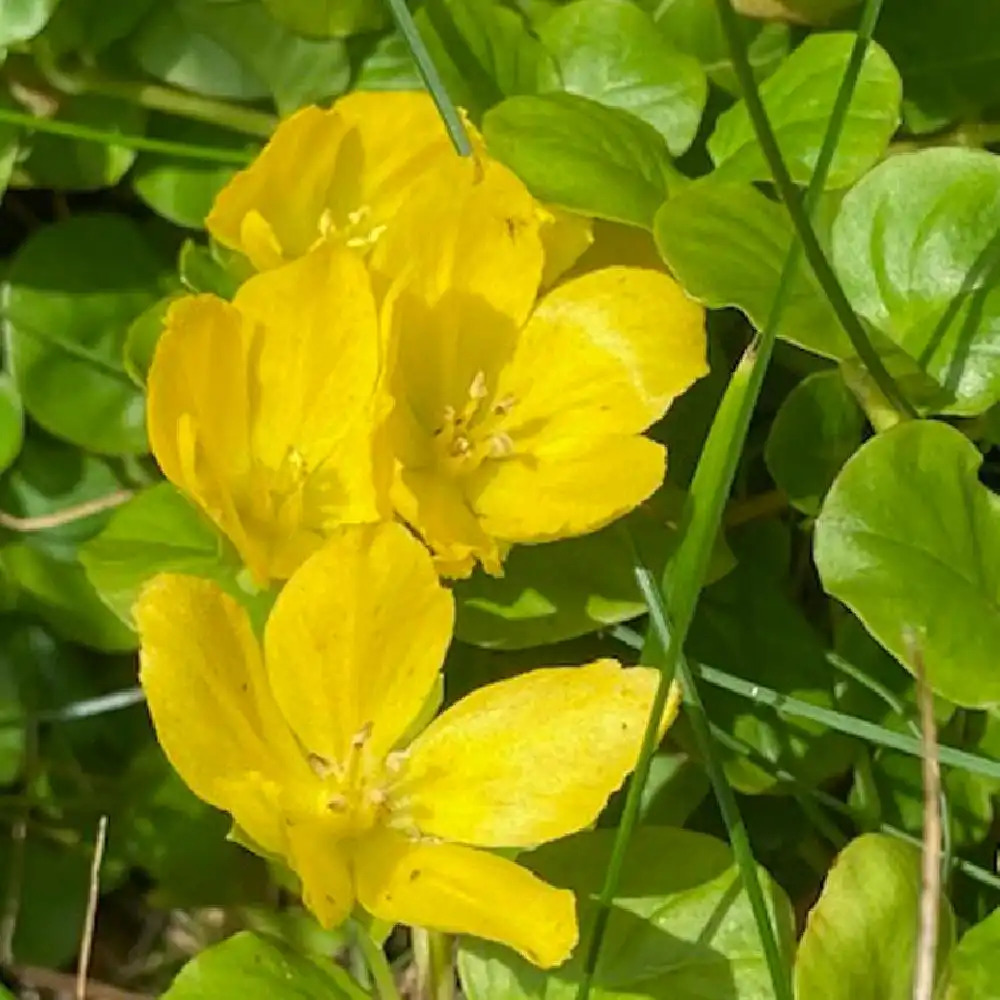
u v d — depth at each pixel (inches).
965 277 8.6
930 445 8.4
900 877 8.3
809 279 8.6
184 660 8.0
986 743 8.9
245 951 8.3
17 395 9.0
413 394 8.5
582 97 8.8
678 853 8.4
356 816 8.2
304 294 8.3
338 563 8.1
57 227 9.2
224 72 9.1
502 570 8.5
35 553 9.1
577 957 8.4
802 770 8.9
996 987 8.3
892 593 8.3
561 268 8.7
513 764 8.2
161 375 8.1
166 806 9.1
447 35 9.0
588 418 8.5
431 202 8.4
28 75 9.0
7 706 9.1
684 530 8.5
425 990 8.6
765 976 8.4
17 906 9.1
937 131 9.4
